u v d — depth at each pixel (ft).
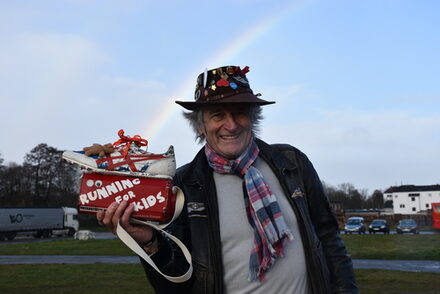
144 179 6.20
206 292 6.97
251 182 7.30
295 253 7.25
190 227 7.32
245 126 7.64
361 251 63.21
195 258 7.11
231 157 7.68
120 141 6.47
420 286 32.17
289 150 8.20
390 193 408.05
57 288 33.24
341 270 7.85
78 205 6.15
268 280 7.01
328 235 8.04
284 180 7.75
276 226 7.02
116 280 37.47
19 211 148.15
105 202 6.10
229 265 7.11
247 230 7.19
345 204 394.73
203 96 7.60
